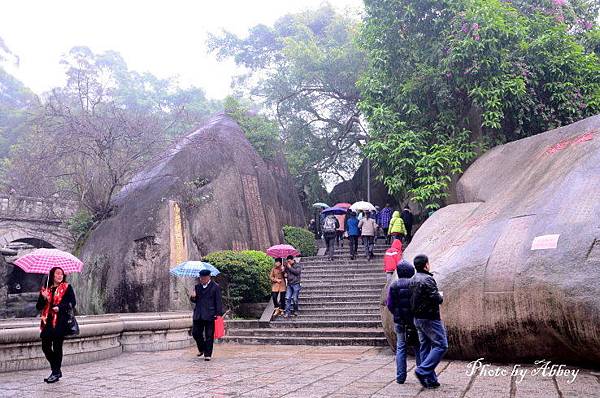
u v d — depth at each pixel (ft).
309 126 82.84
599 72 46.75
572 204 23.93
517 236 24.91
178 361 27.66
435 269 27.04
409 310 18.95
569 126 33.37
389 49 49.37
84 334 27.78
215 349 33.68
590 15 55.47
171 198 46.37
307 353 30.71
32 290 80.33
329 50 76.64
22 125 106.11
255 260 44.91
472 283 24.72
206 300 28.35
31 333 25.35
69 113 51.31
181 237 45.11
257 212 54.60
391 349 31.27
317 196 84.79
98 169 49.96
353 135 81.82
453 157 45.34
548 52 45.83
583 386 17.94
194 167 50.49
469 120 48.11
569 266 21.57
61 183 56.39
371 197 81.10
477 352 24.39
